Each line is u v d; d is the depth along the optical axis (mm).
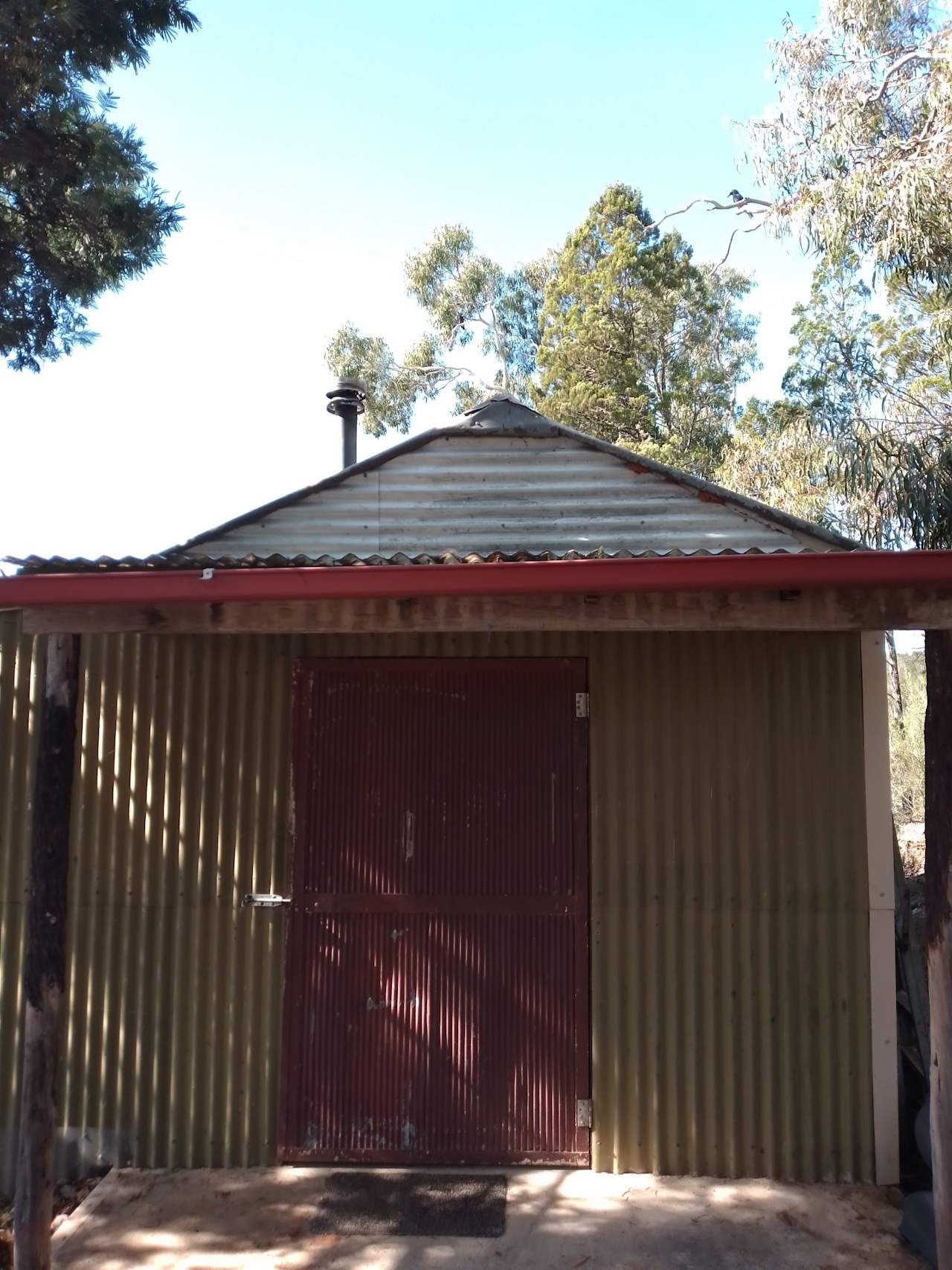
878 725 4852
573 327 22172
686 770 4859
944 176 10180
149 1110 4797
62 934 3838
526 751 4902
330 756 4953
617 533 5500
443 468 5629
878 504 10789
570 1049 4734
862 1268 3883
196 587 3596
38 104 8828
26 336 9633
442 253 25281
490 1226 4188
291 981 4824
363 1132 4723
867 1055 4695
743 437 16234
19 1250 3674
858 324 13320
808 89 11602
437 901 4832
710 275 22953
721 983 4746
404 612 3791
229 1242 4078
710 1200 4414
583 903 4805
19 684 5129
